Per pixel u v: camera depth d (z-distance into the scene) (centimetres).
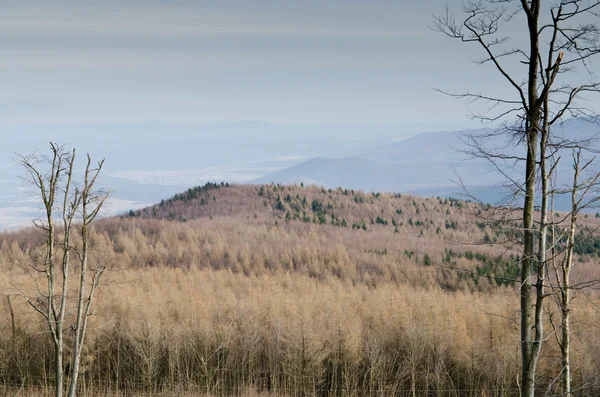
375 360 10462
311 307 12469
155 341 10475
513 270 12900
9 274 13125
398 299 13112
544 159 3994
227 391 10638
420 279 17425
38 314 10275
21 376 9962
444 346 10938
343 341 10594
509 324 9850
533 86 4088
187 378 10619
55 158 4962
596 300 8356
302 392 10444
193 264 18538
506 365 10244
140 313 11081
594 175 3981
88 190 5041
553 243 4125
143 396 10100
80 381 10419
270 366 11194
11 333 10475
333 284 16625
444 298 13862
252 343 11156
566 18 4016
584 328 8731
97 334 10075
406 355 11250
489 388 10669
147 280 15488
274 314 12038
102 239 19112
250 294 14200
